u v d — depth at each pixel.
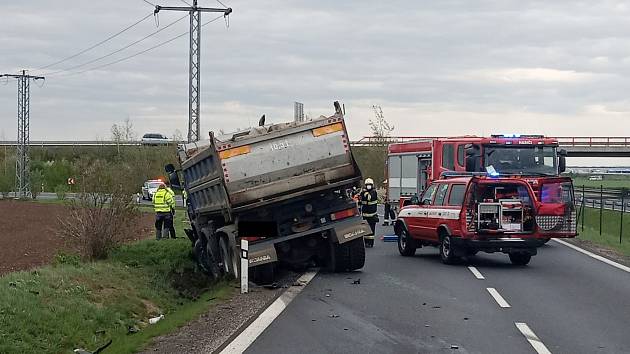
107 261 18.91
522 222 17.62
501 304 12.55
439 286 14.73
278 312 11.90
